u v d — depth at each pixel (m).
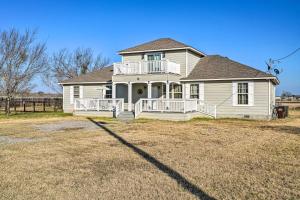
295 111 43.44
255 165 8.95
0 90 31.97
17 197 6.26
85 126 19.73
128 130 17.48
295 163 9.21
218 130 17.58
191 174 7.96
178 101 23.75
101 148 11.71
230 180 7.42
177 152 10.91
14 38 36.88
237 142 13.24
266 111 24.86
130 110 26.98
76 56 63.78
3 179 7.52
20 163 9.17
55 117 27.73
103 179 7.54
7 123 22.03
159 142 13.20
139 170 8.38
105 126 19.67
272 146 12.25
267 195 6.36
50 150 11.26
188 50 28.58
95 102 28.20
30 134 15.71
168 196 6.31
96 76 34.03
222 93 26.50
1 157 10.00
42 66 38.09
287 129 18.36
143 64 26.58
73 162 9.34
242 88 25.78
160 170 8.38
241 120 24.41
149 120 23.77
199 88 27.34
